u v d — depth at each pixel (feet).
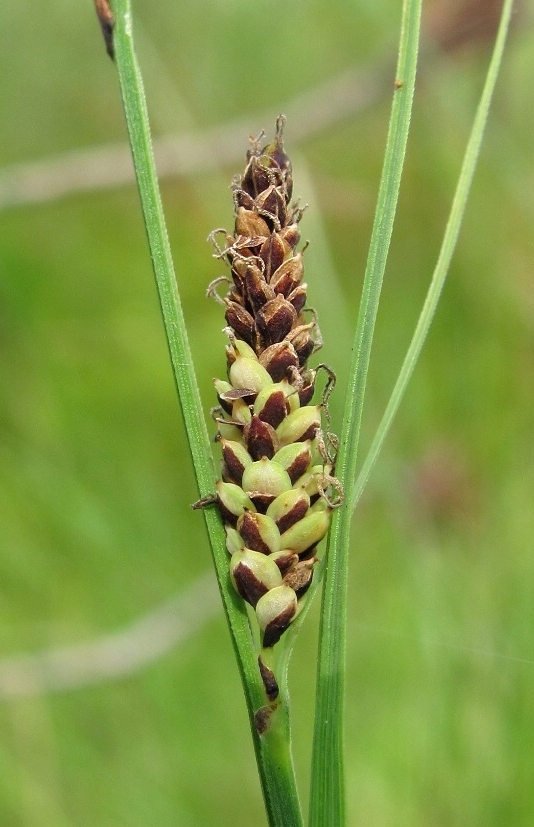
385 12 0.68
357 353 0.29
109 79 0.90
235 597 0.29
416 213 0.70
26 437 0.68
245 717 0.65
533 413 0.64
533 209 0.65
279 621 0.29
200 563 0.70
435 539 0.61
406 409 0.66
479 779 0.51
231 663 0.66
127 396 0.75
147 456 0.72
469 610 0.55
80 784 0.61
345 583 0.29
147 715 0.63
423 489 0.61
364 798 0.56
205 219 0.84
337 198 0.79
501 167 0.65
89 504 0.65
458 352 0.67
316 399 0.59
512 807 0.49
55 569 0.66
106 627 0.66
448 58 0.64
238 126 0.76
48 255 0.80
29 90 0.89
